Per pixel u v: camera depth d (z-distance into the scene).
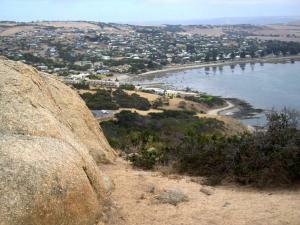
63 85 11.68
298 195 8.55
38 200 5.53
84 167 6.94
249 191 9.23
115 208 7.53
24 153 6.05
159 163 11.53
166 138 18.61
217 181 9.88
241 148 10.51
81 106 11.63
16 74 8.31
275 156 9.60
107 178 8.71
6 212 5.21
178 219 7.35
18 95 7.74
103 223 6.72
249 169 9.88
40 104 8.19
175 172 10.98
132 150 14.54
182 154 11.37
